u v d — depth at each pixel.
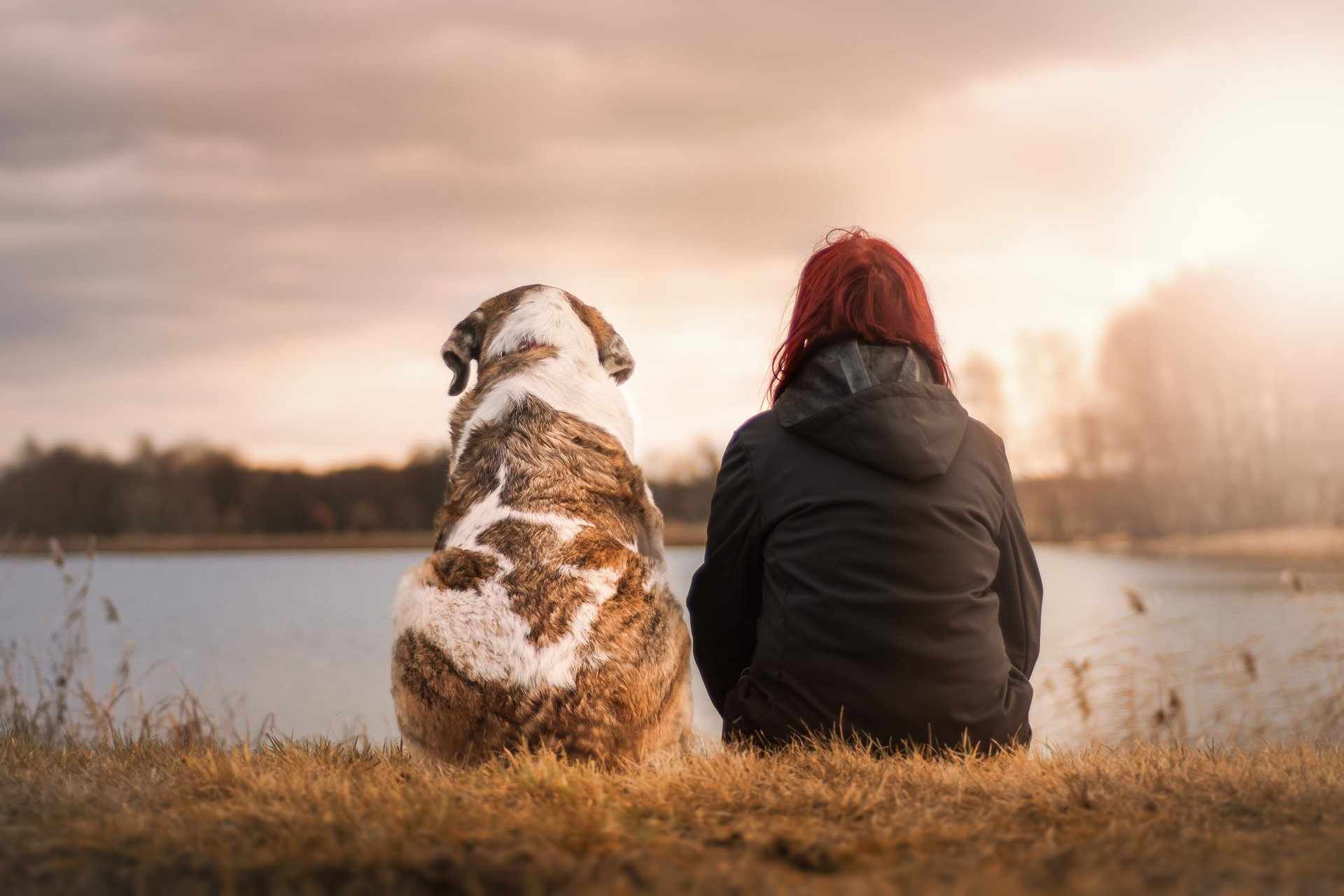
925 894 2.11
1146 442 53.56
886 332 3.67
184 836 2.54
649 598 3.63
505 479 3.83
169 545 65.00
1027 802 2.86
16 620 14.58
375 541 67.62
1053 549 49.22
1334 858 2.32
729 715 3.74
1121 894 2.10
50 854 2.45
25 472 61.00
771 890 2.15
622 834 2.54
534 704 3.34
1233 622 13.40
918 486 3.46
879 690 3.41
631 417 4.56
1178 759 3.60
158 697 7.58
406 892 2.21
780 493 3.60
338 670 15.71
